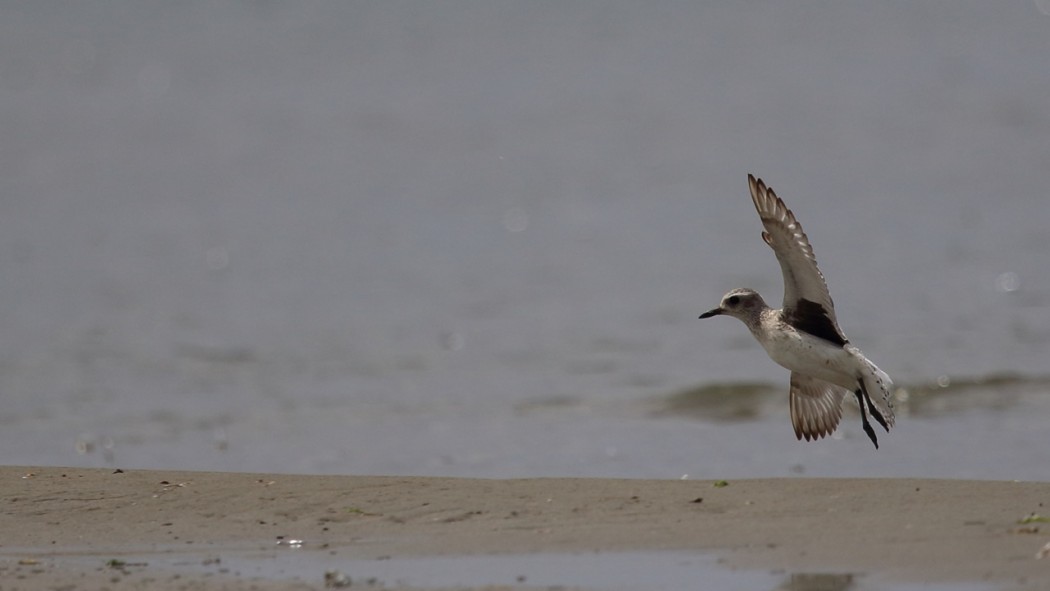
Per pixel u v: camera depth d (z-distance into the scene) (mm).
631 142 40688
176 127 44750
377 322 22000
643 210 31672
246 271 26172
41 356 19625
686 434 14852
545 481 10242
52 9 68250
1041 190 31844
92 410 16594
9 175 37375
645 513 9195
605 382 17688
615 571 7840
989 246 26453
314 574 8008
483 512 9367
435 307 23031
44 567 8266
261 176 37125
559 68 53719
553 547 8422
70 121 45969
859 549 8062
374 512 9469
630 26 62406
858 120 42781
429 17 65188
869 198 31938
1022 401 15867
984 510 8930
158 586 7777
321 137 42656
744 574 7672
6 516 9500
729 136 41094
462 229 30156
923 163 35844
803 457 13469
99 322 21953
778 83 49875
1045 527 8422
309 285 24953
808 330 10406
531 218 31125
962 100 45031
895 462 13117
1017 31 58031
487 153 39656
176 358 19594
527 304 23141
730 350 19516
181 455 14352
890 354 18641
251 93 50656
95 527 9219
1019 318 20797
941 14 63000
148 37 62188
